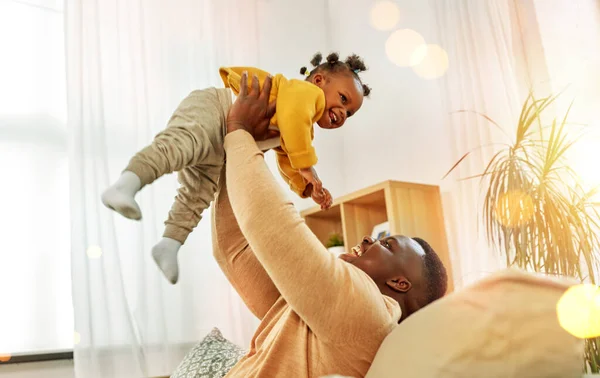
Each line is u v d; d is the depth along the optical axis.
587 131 2.05
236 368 0.97
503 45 2.30
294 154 1.01
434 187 2.48
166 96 2.74
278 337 0.87
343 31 3.50
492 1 2.37
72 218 2.32
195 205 0.99
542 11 2.23
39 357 2.21
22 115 2.50
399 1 3.09
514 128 2.18
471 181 2.27
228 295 2.64
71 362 2.30
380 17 3.20
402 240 1.11
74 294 2.25
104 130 2.47
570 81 2.13
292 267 0.79
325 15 3.59
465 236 2.26
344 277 0.81
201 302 2.59
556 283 0.65
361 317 0.79
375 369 0.72
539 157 1.75
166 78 2.76
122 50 2.68
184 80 2.81
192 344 2.51
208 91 1.04
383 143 3.08
